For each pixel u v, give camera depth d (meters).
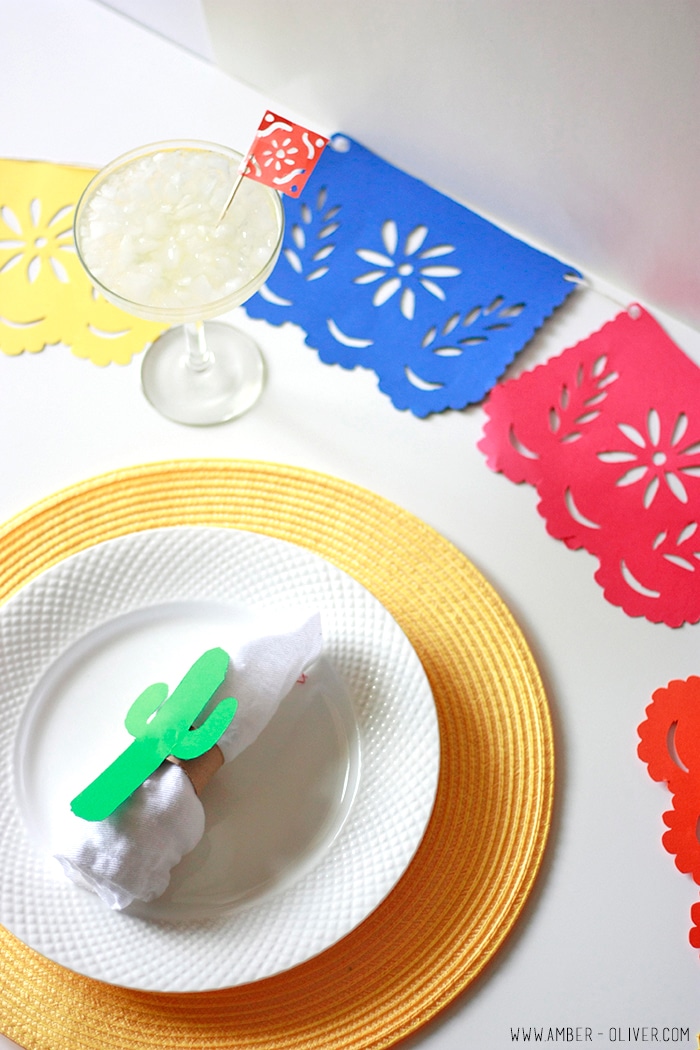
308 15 0.96
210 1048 0.73
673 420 0.95
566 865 0.80
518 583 0.90
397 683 0.81
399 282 1.01
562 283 1.01
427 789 0.77
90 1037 0.73
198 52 1.11
